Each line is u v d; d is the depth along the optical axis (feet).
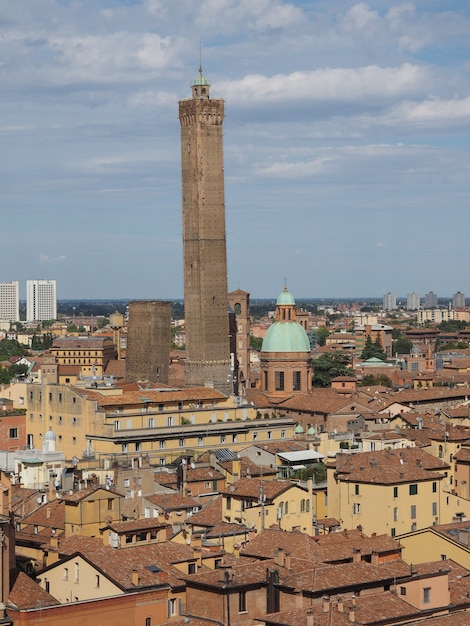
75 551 634.43
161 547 638.53
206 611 580.30
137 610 588.09
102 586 601.21
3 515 583.58
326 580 578.66
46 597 580.30
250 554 651.66
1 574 563.89
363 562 610.65
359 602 554.46
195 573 614.34
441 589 576.20
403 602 560.20
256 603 581.53
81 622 572.10
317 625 529.86
